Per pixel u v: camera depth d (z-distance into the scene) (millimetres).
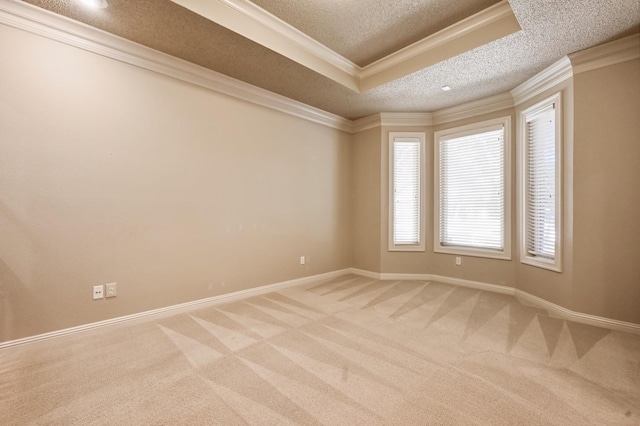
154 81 2787
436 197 4359
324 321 2752
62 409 1526
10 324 2123
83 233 2416
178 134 2943
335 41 3000
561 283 2947
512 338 2408
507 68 3023
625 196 2570
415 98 3842
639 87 2500
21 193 2166
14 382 1758
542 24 2299
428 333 2494
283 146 3910
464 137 4117
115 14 2213
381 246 4496
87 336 2387
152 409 1532
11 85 2127
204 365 1959
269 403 1583
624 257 2576
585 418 1482
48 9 2162
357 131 4824
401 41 3002
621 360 2053
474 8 2514
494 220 3852
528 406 1571
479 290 3850
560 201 2947
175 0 2092
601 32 2395
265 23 2621
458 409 1545
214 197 3221
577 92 2771
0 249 2098
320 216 4406
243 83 3371
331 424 1435
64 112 2326
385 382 1784
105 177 2518
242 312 2982
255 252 3598
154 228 2791
